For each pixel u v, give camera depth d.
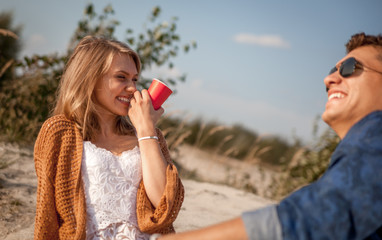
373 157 1.08
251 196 5.52
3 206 3.19
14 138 5.08
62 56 5.68
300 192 1.12
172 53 6.36
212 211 4.18
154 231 1.87
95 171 1.88
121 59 2.07
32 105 5.55
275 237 1.06
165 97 2.10
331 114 1.31
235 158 10.75
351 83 1.28
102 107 2.10
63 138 1.92
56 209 1.86
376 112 1.22
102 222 1.84
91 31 6.12
